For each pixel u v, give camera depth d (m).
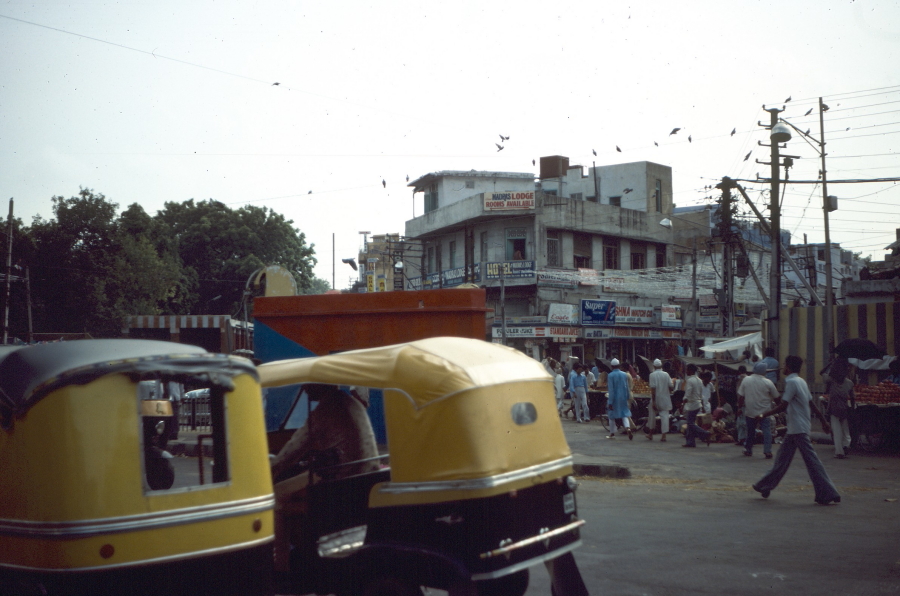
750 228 50.19
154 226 48.72
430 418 4.68
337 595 4.99
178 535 4.12
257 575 4.43
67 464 3.91
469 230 41.75
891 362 18.42
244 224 56.38
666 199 50.34
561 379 27.22
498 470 4.62
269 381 5.34
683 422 20.52
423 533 4.70
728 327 29.91
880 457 15.16
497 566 4.50
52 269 38.69
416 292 11.47
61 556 3.84
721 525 8.47
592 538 7.80
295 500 5.33
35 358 4.16
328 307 11.66
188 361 4.31
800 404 10.09
